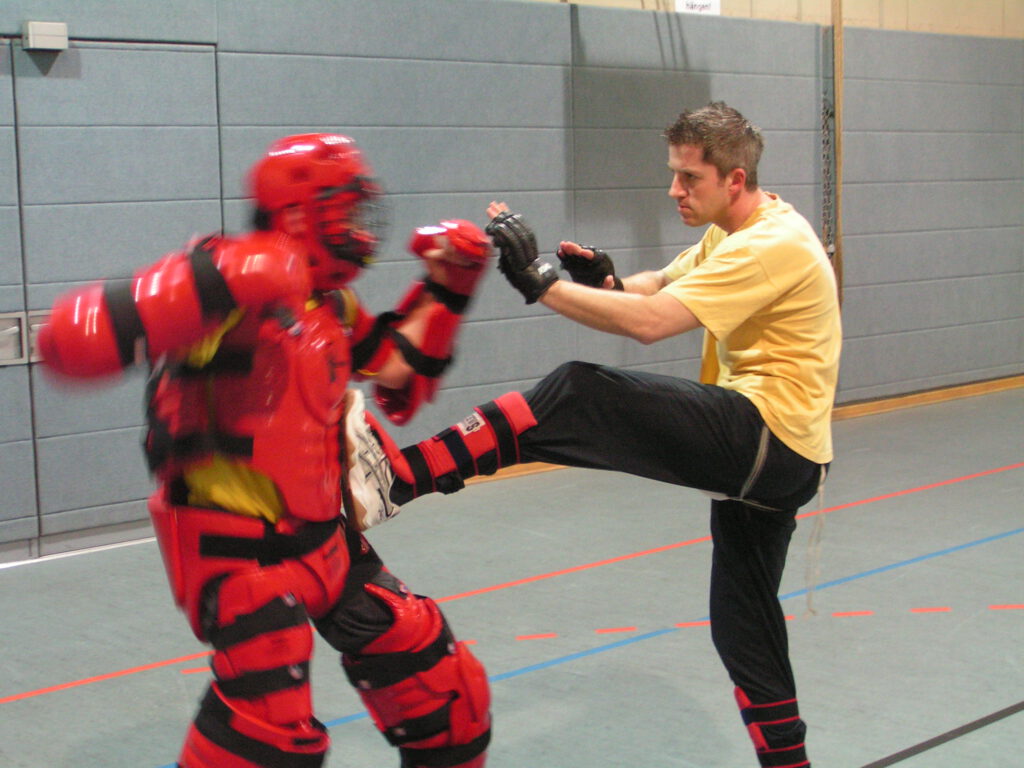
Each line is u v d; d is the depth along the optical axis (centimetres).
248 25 581
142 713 343
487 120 672
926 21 905
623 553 517
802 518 569
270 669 187
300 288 172
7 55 514
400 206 644
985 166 952
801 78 823
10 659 395
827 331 246
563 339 718
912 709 330
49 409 539
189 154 570
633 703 339
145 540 572
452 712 219
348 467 205
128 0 541
